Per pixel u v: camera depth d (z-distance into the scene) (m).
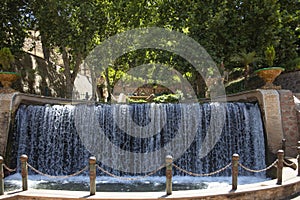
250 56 15.05
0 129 10.59
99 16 17.19
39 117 11.62
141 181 9.99
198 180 10.09
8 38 16.73
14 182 9.66
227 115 11.48
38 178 10.38
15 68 16.53
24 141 11.33
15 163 11.12
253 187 6.95
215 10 15.81
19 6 17.17
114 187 9.15
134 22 18.39
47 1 16.11
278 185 7.08
